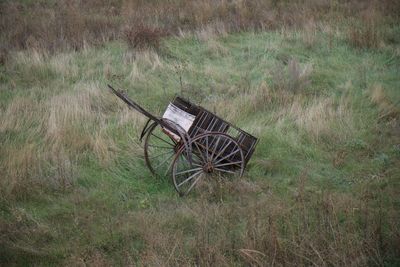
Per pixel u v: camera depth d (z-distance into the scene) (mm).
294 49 12211
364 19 13961
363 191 6738
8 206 6430
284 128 8562
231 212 6199
